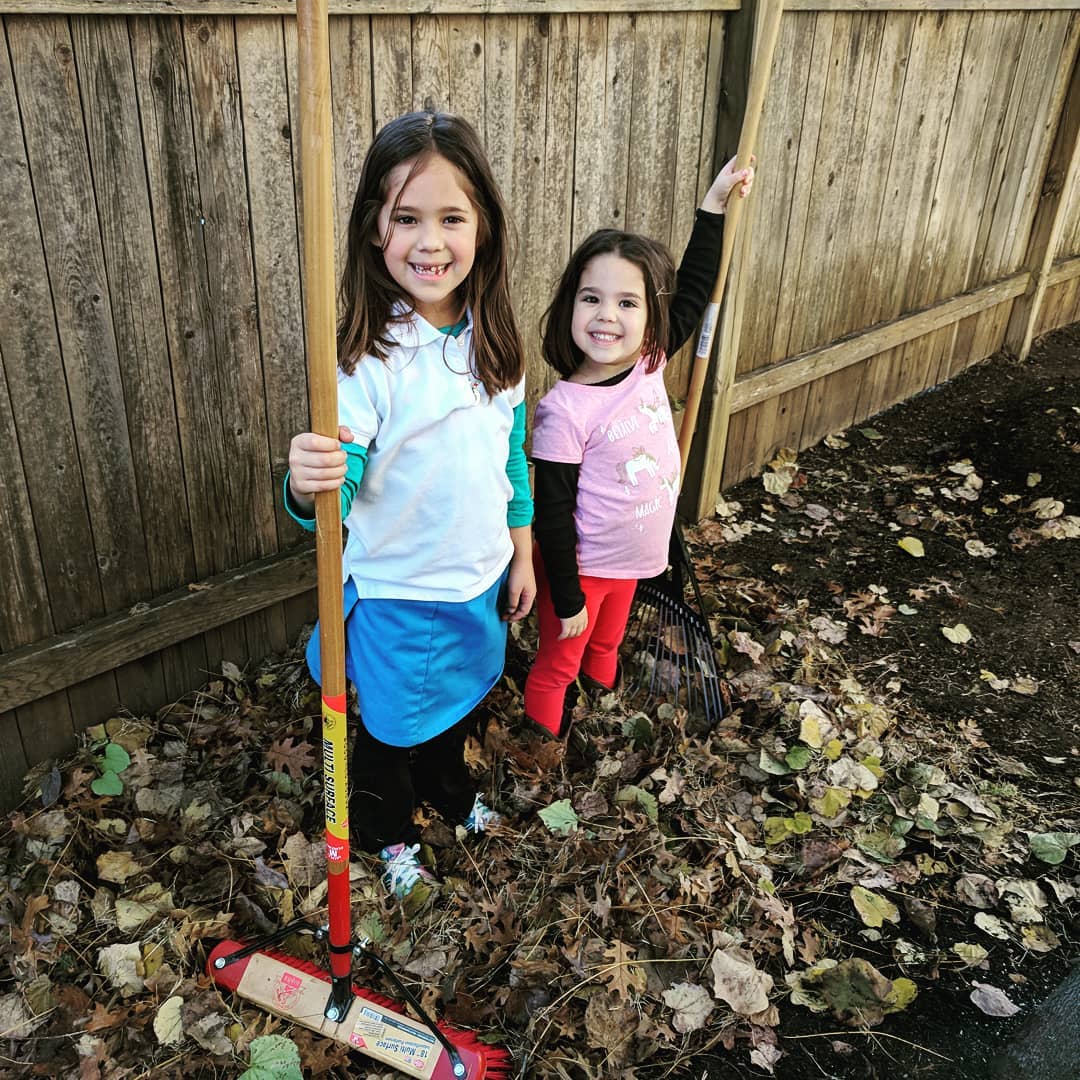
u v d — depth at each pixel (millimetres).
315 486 1530
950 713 3008
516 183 2877
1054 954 2268
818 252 4098
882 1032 2088
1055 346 5957
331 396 1484
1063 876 2457
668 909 2264
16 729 2424
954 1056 2049
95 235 2143
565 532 2277
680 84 3197
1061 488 4301
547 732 2623
